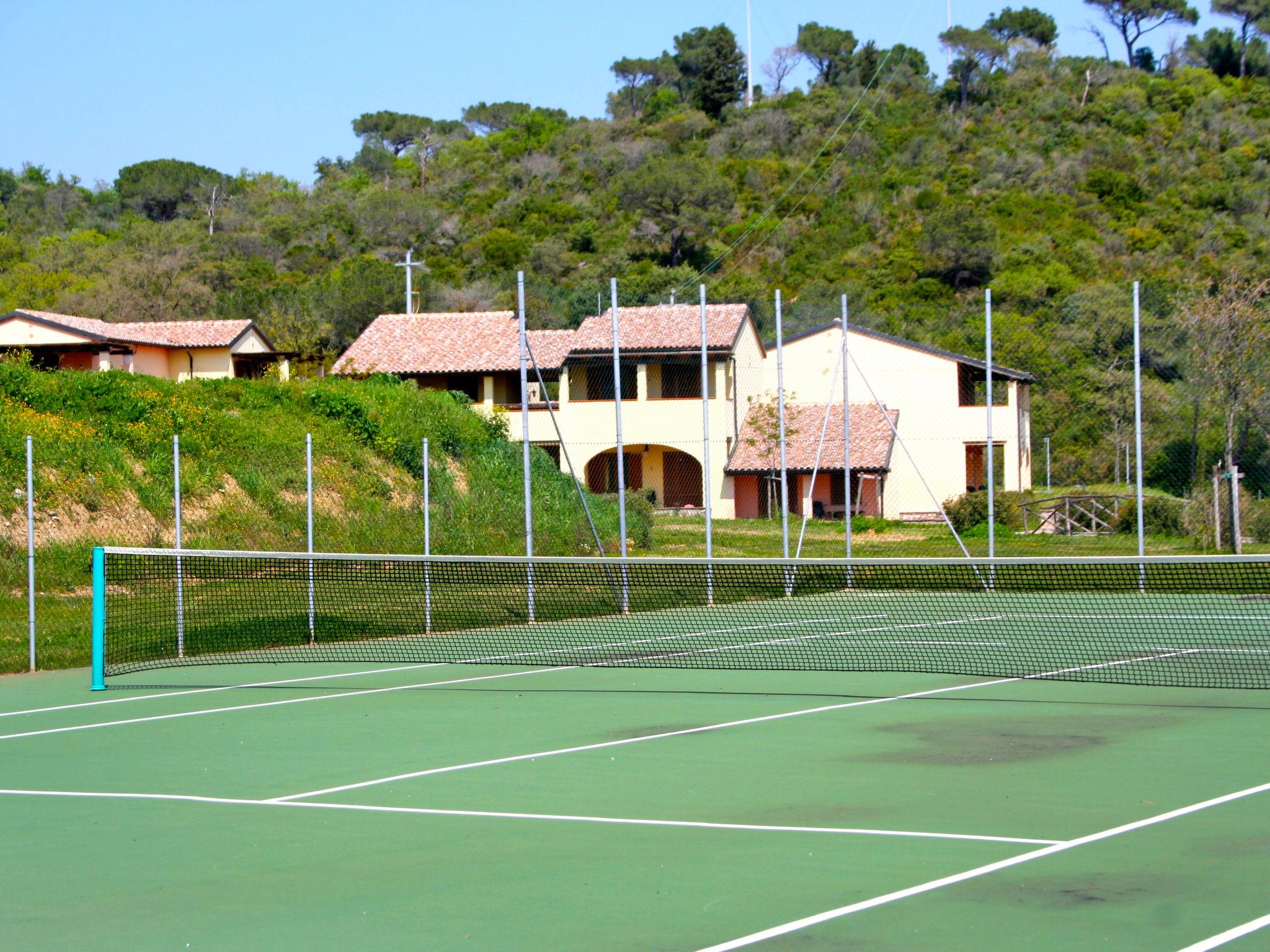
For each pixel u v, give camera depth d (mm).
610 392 42344
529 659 16344
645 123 116875
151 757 10219
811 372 41844
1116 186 84750
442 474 29969
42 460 24062
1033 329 53406
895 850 6996
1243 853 6797
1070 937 5512
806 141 100562
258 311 66562
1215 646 16422
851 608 21516
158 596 21078
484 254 83625
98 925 6016
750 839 7320
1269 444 26094
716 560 15844
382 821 7973
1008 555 25531
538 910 6090
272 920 6051
